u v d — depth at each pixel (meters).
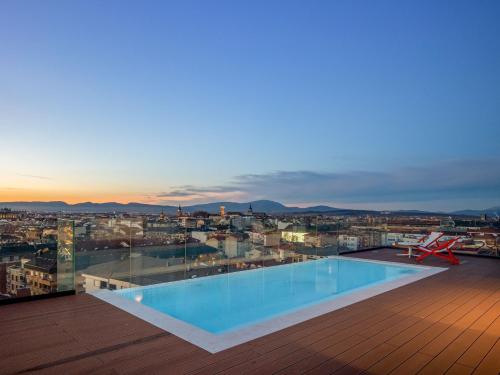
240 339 3.01
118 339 3.00
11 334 3.12
